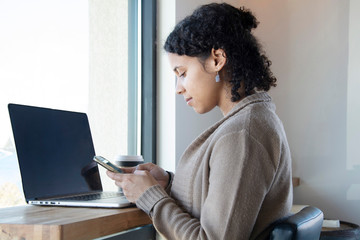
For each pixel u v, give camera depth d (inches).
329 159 100.0
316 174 101.0
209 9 44.1
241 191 35.4
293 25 105.3
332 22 101.5
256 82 43.8
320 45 102.3
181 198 43.3
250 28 46.8
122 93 78.0
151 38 79.8
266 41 107.0
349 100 98.7
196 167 41.8
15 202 57.9
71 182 56.1
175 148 77.4
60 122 56.7
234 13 44.2
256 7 107.1
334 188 99.1
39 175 50.5
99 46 73.3
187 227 38.1
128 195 43.3
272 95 106.2
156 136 80.0
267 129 38.1
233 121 39.1
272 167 37.2
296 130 103.6
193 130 82.4
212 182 37.3
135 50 81.6
